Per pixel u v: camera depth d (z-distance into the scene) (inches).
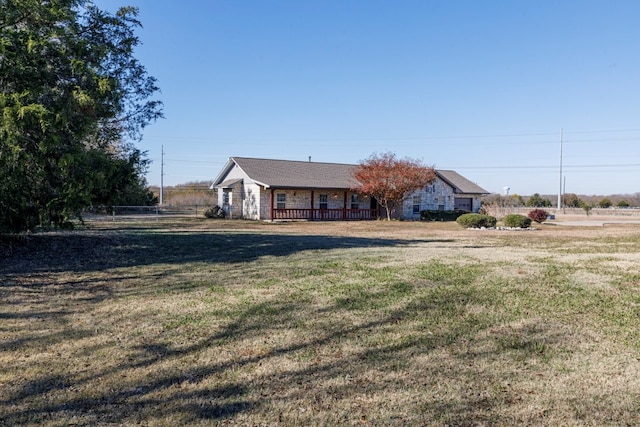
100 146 439.2
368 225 945.5
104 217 1070.4
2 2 319.9
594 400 123.9
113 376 138.9
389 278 288.8
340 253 414.0
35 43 312.7
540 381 136.6
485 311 214.8
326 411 117.0
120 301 231.1
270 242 509.0
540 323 196.2
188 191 1941.4
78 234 479.5
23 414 114.4
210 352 159.9
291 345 167.8
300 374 141.4
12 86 317.7
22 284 267.4
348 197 1206.3
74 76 333.4
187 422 111.2
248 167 1141.1
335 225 932.0
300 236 606.5
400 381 136.1
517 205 2224.4
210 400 123.3
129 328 186.5
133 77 514.3
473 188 1428.4
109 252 397.1
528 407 119.5
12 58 309.0
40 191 335.0
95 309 215.8
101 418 112.8
